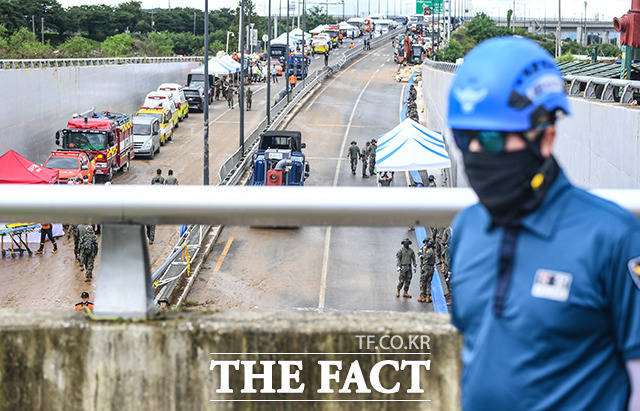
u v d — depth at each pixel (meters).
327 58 97.62
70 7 110.00
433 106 56.31
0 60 41.50
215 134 56.91
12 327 2.62
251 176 36.44
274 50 93.44
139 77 68.69
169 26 134.38
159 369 2.62
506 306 1.69
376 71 101.75
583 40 175.12
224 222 2.59
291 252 29.47
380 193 2.53
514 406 1.68
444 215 2.52
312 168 45.25
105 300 2.64
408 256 24.48
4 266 27.09
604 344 1.68
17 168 29.09
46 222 2.63
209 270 27.34
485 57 1.73
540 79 1.69
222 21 142.62
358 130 58.84
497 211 1.73
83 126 38.88
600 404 1.67
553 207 1.70
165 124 52.25
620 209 1.69
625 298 1.64
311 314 2.71
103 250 2.64
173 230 31.47
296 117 64.12
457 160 32.91
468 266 1.80
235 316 2.68
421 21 134.38
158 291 22.17
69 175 33.28
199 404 2.62
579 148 15.02
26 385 2.64
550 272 1.66
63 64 49.44
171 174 30.98
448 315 2.73
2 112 40.22
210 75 74.19
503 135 1.69
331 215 2.52
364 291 25.62
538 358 1.66
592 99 14.95
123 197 2.57
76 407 2.64
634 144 11.36
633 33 16.66
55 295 24.58
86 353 2.62
